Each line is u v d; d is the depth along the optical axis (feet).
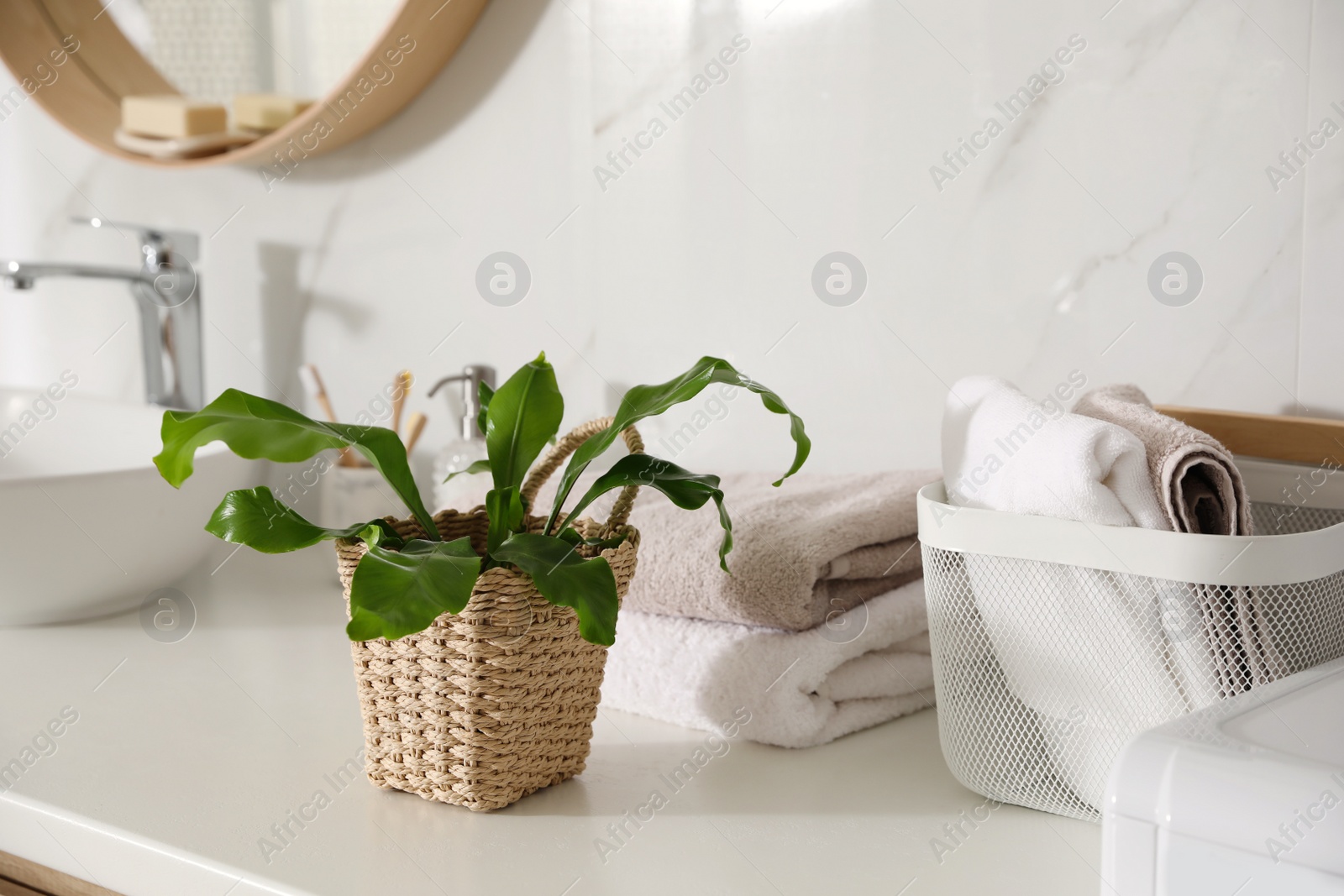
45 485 2.91
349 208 4.06
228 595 3.63
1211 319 2.60
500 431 2.13
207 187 4.40
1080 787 1.98
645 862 1.90
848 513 2.46
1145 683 1.86
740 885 1.81
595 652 2.19
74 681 2.83
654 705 2.48
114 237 4.71
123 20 4.41
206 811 2.10
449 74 3.75
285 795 2.18
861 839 1.97
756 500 2.71
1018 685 1.99
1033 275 2.83
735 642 2.39
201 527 3.32
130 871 2.00
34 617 3.22
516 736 2.06
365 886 1.81
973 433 2.10
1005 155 2.83
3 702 2.67
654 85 3.36
